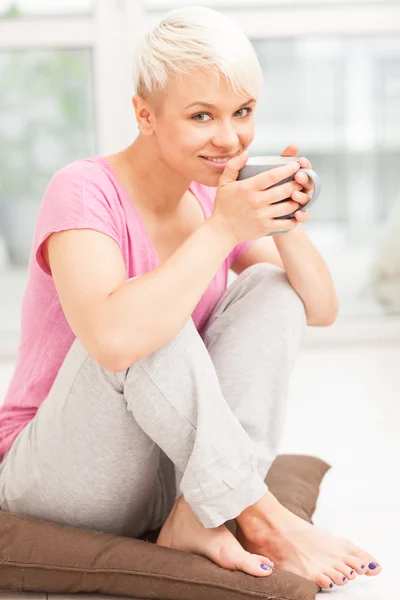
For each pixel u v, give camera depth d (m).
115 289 1.79
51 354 2.04
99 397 1.84
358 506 2.52
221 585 1.84
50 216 1.87
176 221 2.12
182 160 1.89
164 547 1.94
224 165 1.89
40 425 1.96
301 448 3.10
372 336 4.98
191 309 1.78
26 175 4.86
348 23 4.75
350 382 4.10
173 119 1.86
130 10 4.70
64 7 4.69
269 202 1.79
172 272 1.77
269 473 2.48
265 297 2.04
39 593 2.00
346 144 4.91
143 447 1.92
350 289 5.05
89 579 1.93
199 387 1.81
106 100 4.76
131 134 4.81
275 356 1.99
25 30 4.66
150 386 1.80
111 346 1.73
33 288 2.06
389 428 3.32
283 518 1.97
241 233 1.82
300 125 4.88
